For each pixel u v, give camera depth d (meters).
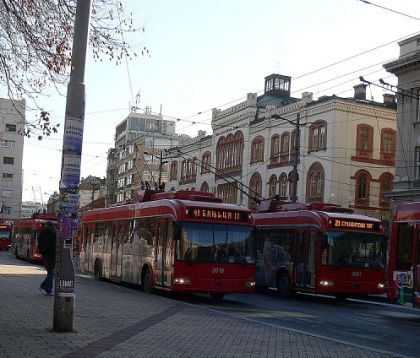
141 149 83.44
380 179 43.50
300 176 44.66
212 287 17.94
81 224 29.73
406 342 11.86
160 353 8.64
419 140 35.12
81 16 10.26
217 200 19.62
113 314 12.76
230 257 18.33
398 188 36.12
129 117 93.12
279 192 46.91
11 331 9.67
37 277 22.62
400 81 36.72
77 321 11.36
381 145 43.72
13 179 102.94
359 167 42.72
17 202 103.00
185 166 65.62
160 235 19.27
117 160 98.12
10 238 62.97
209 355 8.73
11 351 8.03
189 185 63.84
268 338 10.65
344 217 21.09
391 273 16.64
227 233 18.50
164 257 18.69
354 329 13.53
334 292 20.56
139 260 20.91
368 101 43.44
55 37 11.12
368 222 21.39
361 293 20.88
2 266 30.05
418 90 35.47
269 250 23.98
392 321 15.78
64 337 9.42
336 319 15.48
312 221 21.44
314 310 17.80
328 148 42.09
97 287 20.44
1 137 21.38
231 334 10.89
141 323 11.61
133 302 15.55
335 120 41.97
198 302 18.47
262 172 49.44
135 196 23.12
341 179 41.88
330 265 20.58
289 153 46.09
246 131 52.47
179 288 17.72
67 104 10.20
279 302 20.17
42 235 15.79
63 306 9.95
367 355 9.42
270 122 49.09
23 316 11.49
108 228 25.22
